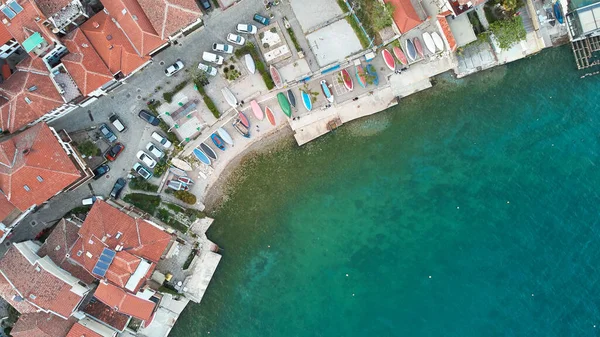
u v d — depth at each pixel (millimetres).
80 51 51719
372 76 56344
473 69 56781
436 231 58656
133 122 56781
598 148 57781
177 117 56344
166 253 55844
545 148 58062
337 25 56062
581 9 54156
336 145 58156
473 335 58531
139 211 56625
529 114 57812
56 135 52844
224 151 57812
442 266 58656
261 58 56500
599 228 57875
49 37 50312
